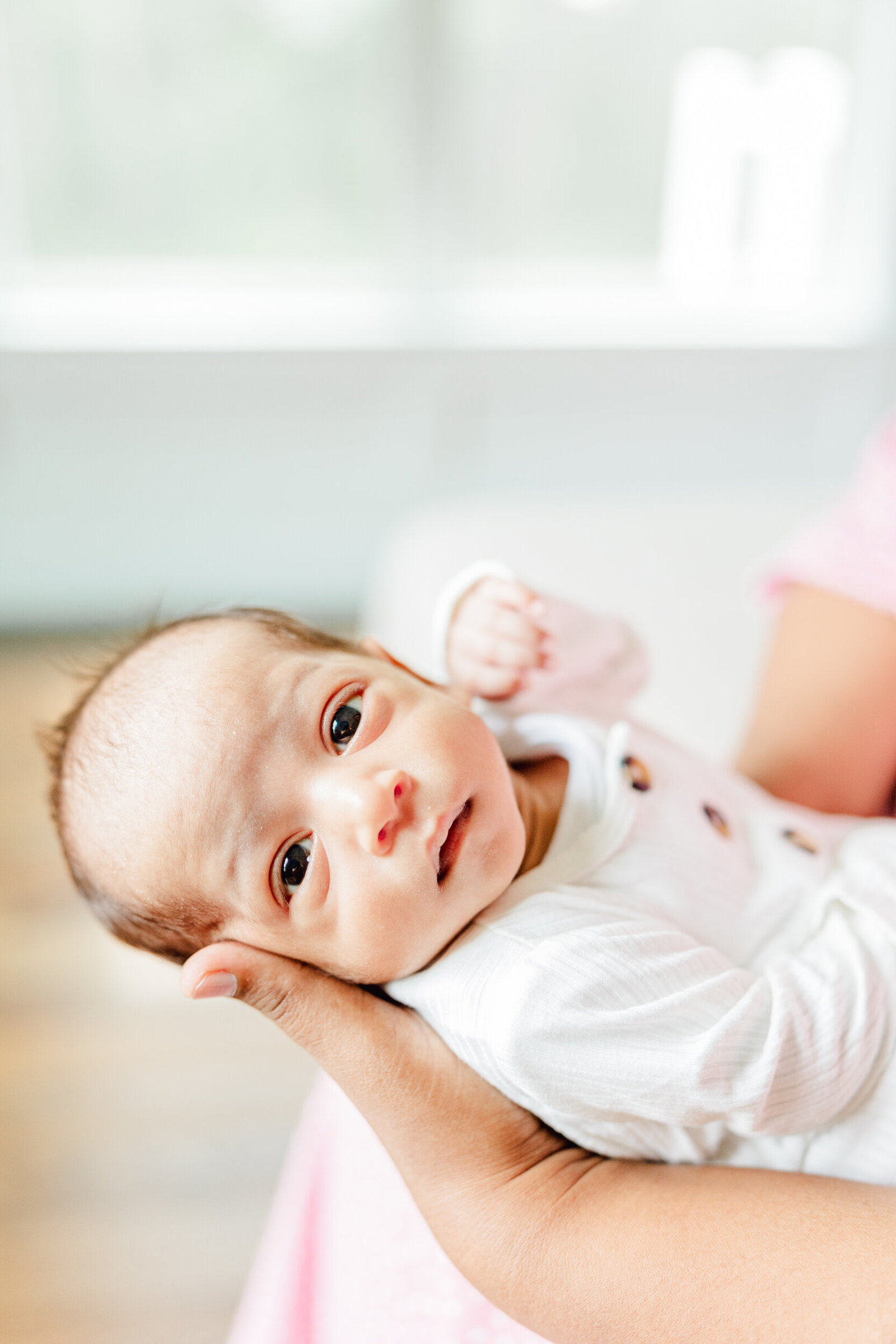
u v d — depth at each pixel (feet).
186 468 8.32
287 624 2.51
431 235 8.54
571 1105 1.91
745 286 9.20
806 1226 1.68
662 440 8.96
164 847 2.14
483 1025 1.93
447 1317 2.13
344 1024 1.89
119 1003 5.04
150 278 8.45
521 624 2.60
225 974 1.85
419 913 2.02
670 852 2.28
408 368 8.30
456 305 8.78
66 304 8.30
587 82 8.25
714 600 4.32
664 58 8.22
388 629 4.18
